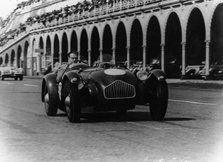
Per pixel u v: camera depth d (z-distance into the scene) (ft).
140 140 25.26
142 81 35.47
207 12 126.41
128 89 34.42
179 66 163.84
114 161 19.31
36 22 274.36
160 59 168.14
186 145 23.36
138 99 35.14
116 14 178.09
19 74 153.89
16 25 371.76
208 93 73.51
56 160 19.66
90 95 34.40
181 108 46.19
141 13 161.99
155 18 161.79
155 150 21.93
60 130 29.91
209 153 20.98
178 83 110.01
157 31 169.68
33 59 277.64
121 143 24.25
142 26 161.79
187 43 156.66
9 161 19.42
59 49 239.71
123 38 189.67
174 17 151.33
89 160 19.61
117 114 40.81
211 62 145.18
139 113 41.70
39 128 31.01
